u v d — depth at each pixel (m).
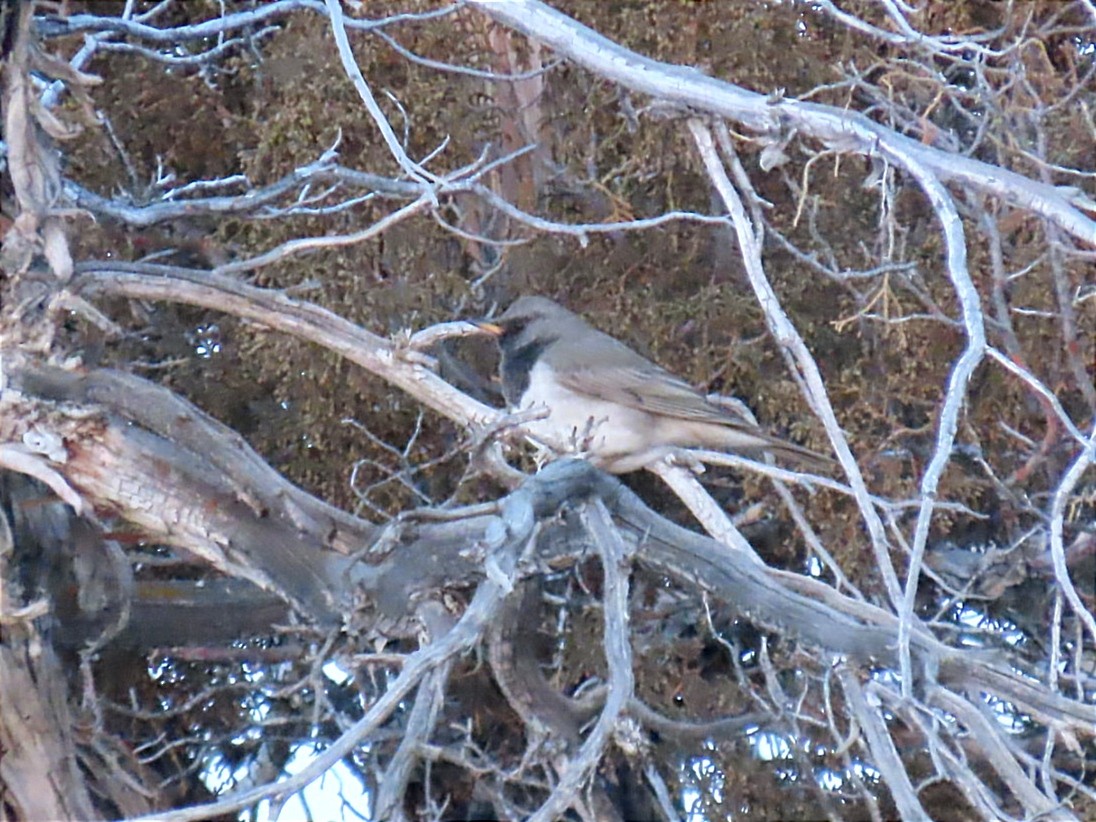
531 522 7.49
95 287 8.35
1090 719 7.64
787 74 12.34
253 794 6.07
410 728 6.84
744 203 11.37
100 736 9.43
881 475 11.93
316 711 8.55
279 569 8.33
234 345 12.30
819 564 12.10
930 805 11.57
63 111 9.97
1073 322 11.48
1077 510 11.70
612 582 7.55
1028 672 11.26
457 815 12.51
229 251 12.29
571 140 12.80
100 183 12.73
